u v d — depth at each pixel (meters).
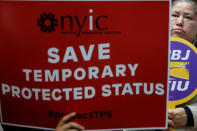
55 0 0.61
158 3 0.63
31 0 0.61
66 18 0.62
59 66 0.64
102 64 0.65
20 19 0.62
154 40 0.65
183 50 0.86
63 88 0.65
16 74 0.66
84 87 0.66
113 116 0.69
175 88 0.87
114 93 0.67
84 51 0.64
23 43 0.64
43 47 0.63
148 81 0.68
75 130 0.66
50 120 0.68
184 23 0.92
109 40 0.64
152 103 0.69
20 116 0.69
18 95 0.67
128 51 0.65
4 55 0.65
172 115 0.87
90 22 0.62
